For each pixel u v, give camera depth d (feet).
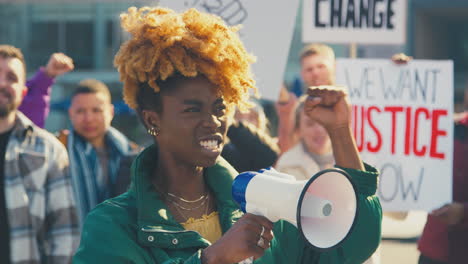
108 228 8.07
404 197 16.67
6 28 110.11
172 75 8.21
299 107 18.40
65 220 15.70
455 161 17.93
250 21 16.53
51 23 109.40
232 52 8.45
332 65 20.65
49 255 15.65
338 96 9.35
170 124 8.30
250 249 7.18
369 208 9.10
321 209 7.18
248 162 14.47
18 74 15.64
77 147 19.51
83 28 108.78
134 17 8.65
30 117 19.84
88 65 108.78
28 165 15.58
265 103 74.23
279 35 16.40
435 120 16.62
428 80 16.69
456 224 17.35
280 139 21.80
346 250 9.02
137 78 8.38
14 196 15.38
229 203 8.80
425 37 105.60
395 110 16.71
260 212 7.25
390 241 38.47
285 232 8.96
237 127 14.56
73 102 19.69
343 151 9.37
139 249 8.04
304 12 18.54
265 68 16.55
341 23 18.44
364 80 16.76
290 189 7.07
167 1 16.07
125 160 18.38
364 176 9.21
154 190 8.52
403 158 16.69
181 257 8.14
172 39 8.06
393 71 16.74
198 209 8.75
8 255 15.29
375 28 18.40
